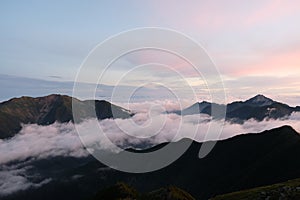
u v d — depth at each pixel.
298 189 96.94
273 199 94.31
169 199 93.38
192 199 98.19
